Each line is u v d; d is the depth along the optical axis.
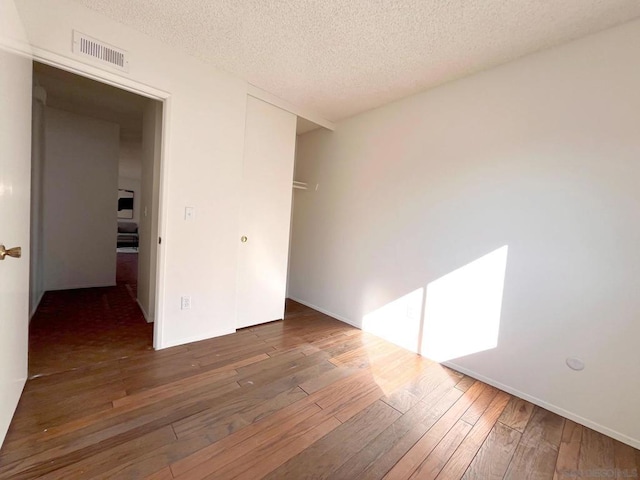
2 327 1.20
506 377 2.02
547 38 1.74
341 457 1.35
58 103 3.21
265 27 1.79
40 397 1.59
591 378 1.70
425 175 2.48
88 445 1.30
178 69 2.11
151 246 2.70
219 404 1.66
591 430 1.67
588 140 1.70
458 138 2.27
